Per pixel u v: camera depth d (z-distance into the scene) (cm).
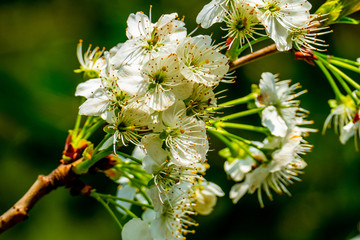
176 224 45
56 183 45
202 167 47
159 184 44
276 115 48
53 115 68
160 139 44
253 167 49
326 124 50
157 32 44
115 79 43
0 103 67
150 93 43
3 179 66
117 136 43
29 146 66
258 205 69
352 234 70
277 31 45
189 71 43
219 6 45
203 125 44
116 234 69
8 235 68
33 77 70
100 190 67
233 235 68
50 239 68
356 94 48
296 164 49
